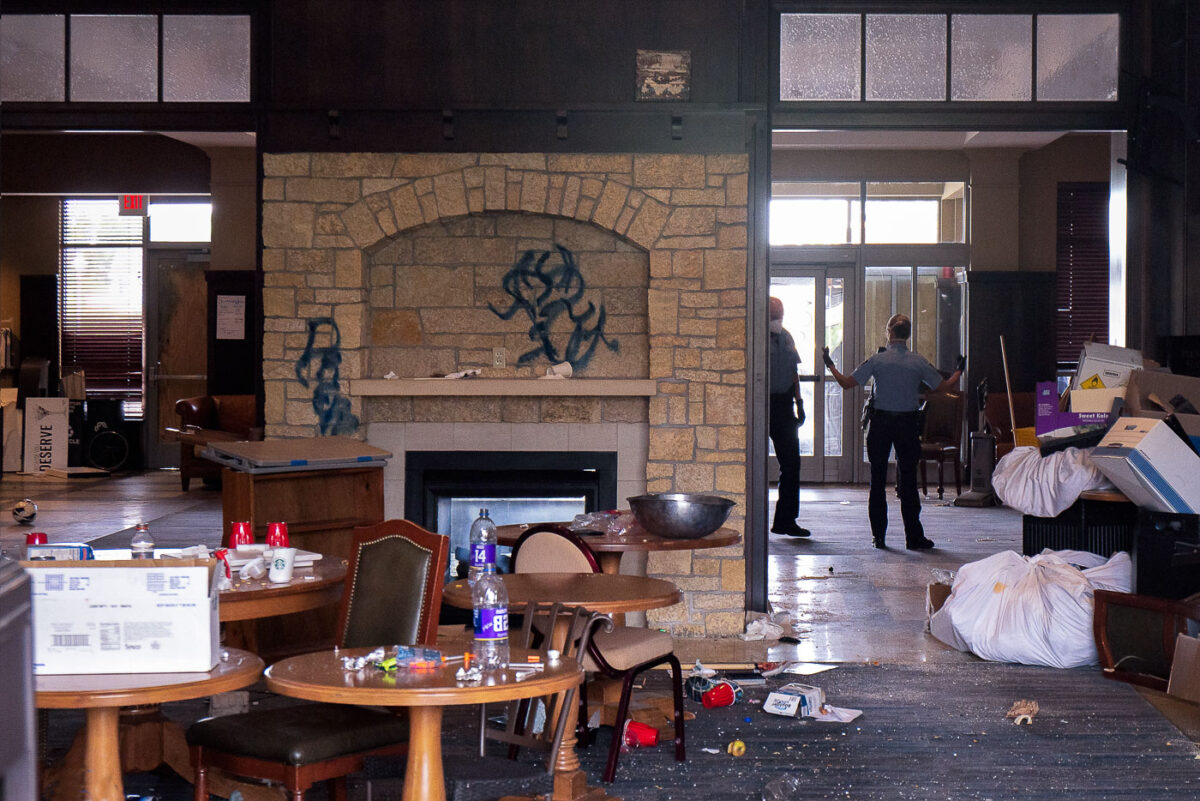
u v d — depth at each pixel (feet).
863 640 19.83
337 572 13.30
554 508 20.52
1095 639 17.63
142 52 20.38
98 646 9.39
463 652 10.46
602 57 19.93
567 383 19.83
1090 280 43.78
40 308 48.83
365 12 19.93
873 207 43.78
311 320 19.92
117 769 9.37
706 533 15.87
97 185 46.16
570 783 11.89
